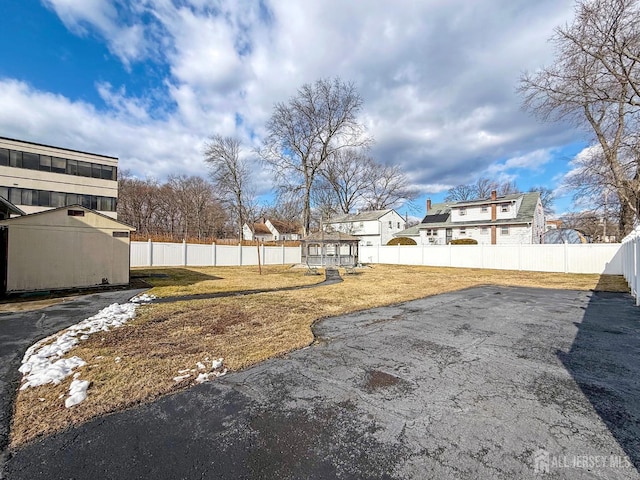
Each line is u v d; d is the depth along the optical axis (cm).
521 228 2642
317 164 2891
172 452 201
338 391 293
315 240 2091
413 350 415
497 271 1792
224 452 201
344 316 626
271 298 839
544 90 1487
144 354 390
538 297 882
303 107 2747
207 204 4553
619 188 1472
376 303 771
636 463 188
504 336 483
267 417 245
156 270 1705
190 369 343
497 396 282
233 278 1368
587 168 1576
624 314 649
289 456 197
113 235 1054
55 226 943
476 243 2461
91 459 193
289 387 301
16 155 2272
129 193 4125
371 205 4147
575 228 3016
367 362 370
